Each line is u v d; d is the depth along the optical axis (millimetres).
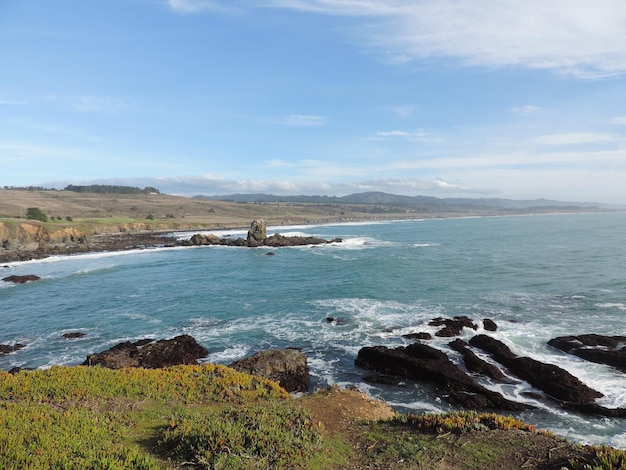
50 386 12633
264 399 13438
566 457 8406
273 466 8078
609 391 17578
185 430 9320
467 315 29422
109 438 9102
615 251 62719
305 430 9875
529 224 159625
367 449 9547
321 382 19484
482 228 139125
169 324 29219
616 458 7727
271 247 83750
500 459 8680
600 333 24812
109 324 29484
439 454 8992
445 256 63125
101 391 12742
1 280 45875
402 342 24344
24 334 27438
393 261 58500
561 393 17281
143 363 20453
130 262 62156
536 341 23781
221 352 23500
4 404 10602
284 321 29344
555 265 50312
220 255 71250
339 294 37656
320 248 80562
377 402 13648
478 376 19594
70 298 37688
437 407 17016
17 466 7102
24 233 78688
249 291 40000
